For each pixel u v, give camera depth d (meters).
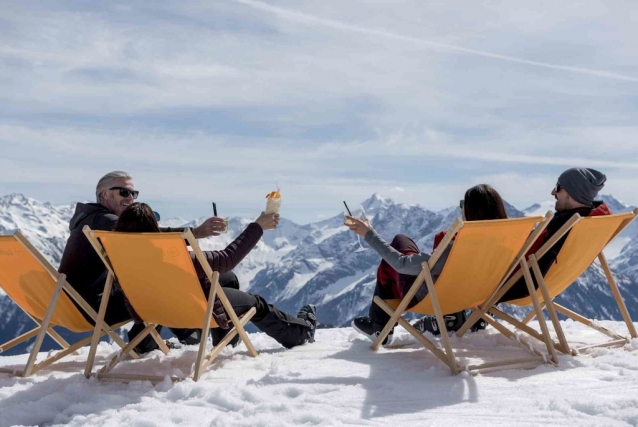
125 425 2.99
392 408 3.20
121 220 3.97
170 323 4.32
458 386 3.51
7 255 4.18
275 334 4.95
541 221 3.90
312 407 3.22
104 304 4.06
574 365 3.90
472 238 3.78
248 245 4.30
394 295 4.77
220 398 3.35
